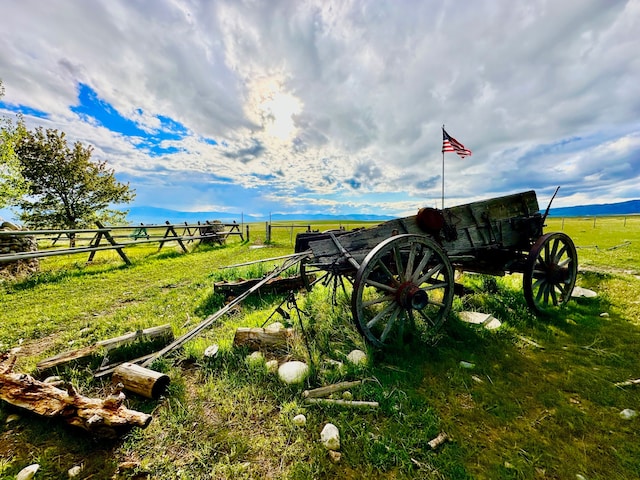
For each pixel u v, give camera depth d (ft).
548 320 14.55
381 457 6.75
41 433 7.58
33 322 16.30
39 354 12.44
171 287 23.82
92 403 7.72
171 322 15.84
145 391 8.99
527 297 14.76
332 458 6.84
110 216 64.80
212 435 7.62
